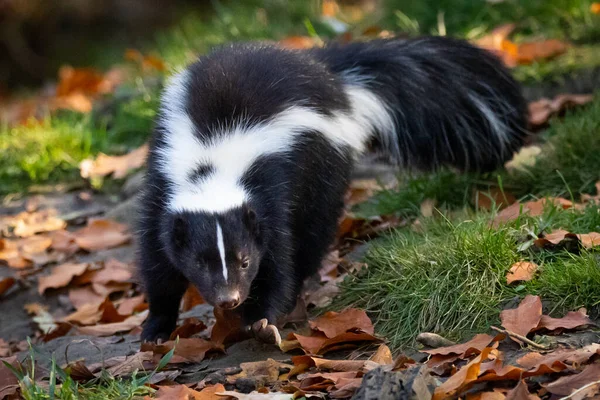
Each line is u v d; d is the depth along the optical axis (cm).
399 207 1134
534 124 1263
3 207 1380
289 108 920
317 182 945
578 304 814
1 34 2528
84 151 1477
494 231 914
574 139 1138
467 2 1620
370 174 1270
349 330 864
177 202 867
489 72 1132
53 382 760
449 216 1046
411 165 1120
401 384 677
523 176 1134
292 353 870
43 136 1505
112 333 1028
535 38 1522
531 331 794
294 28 1806
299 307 950
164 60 1744
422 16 1650
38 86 2511
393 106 1084
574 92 1341
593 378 691
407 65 1098
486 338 787
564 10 1554
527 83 1371
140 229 938
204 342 881
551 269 848
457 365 769
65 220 1330
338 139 974
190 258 848
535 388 710
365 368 767
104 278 1182
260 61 958
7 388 819
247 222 846
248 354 875
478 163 1138
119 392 779
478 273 874
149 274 937
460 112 1112
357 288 938
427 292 875
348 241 1100
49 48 2552
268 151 895
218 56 977
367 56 1092
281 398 735
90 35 2561
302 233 949
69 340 987
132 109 1541
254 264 855
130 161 1421
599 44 1450
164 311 962
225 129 895
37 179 1434
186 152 895
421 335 819
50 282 1181
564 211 963
